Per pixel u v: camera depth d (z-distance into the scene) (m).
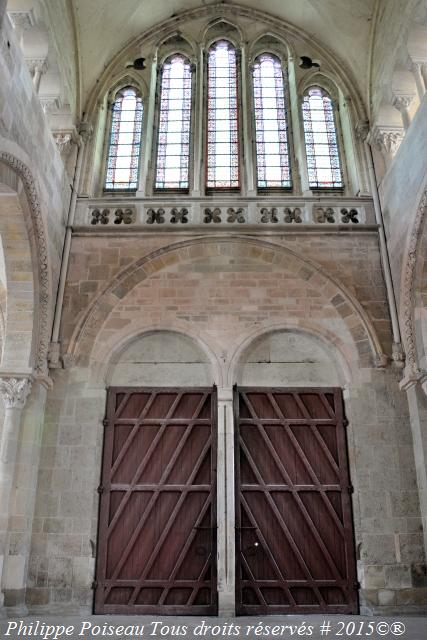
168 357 14.48
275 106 18.38
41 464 13.10
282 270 15.08
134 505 13.27
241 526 13.12
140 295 14.83
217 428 13.66
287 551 12.96
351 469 13.41
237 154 17.62
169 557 12.89
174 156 17.56
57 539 12.55
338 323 14.52
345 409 13.98
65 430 13.45
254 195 16.41
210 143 17.81
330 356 14.49
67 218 15.47
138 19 18.53
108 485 13.34
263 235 15.32
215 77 18.86
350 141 17.30
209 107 18.38
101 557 12.77
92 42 17.45
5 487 12.05
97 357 14.20
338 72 18.25
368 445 13.34
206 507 13.16
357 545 12.77
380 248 15.20
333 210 15.91
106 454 13.59
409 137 13.83
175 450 13.65
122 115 18.36
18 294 13.30
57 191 14.62
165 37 19.19
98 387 13.92
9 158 11.09
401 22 15.09
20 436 12.73
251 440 13.81
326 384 14.25
